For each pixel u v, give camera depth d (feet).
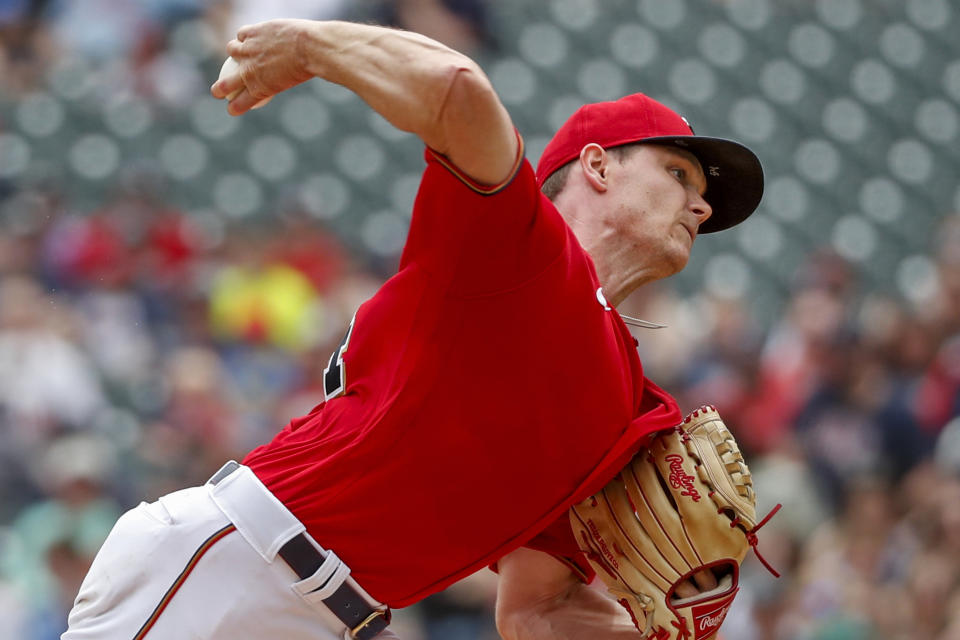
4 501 74.69
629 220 26.76
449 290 23.04
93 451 75.66
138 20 117.29
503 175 21.91
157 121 113.70
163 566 24.18
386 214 116.78
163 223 96.89
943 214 135.03
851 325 96.73
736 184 28.81
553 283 23.26
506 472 23.97
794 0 144.36
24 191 101.86
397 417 23.53
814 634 67.41
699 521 25.98
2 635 62.49
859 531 73.26
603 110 27.45
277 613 23.93
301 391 85.05
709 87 136.87
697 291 118.62
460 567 24.86
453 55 21.40
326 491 24.02
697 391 88.12
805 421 87.15
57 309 87.56
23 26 115.03
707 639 26.86
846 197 133.49
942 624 66.13
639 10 138.41
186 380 80.94
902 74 143.64
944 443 82.84
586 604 29.73
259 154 115.96
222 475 25.00
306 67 22.84
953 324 92.17
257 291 93.66
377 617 24.70
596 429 24.52
